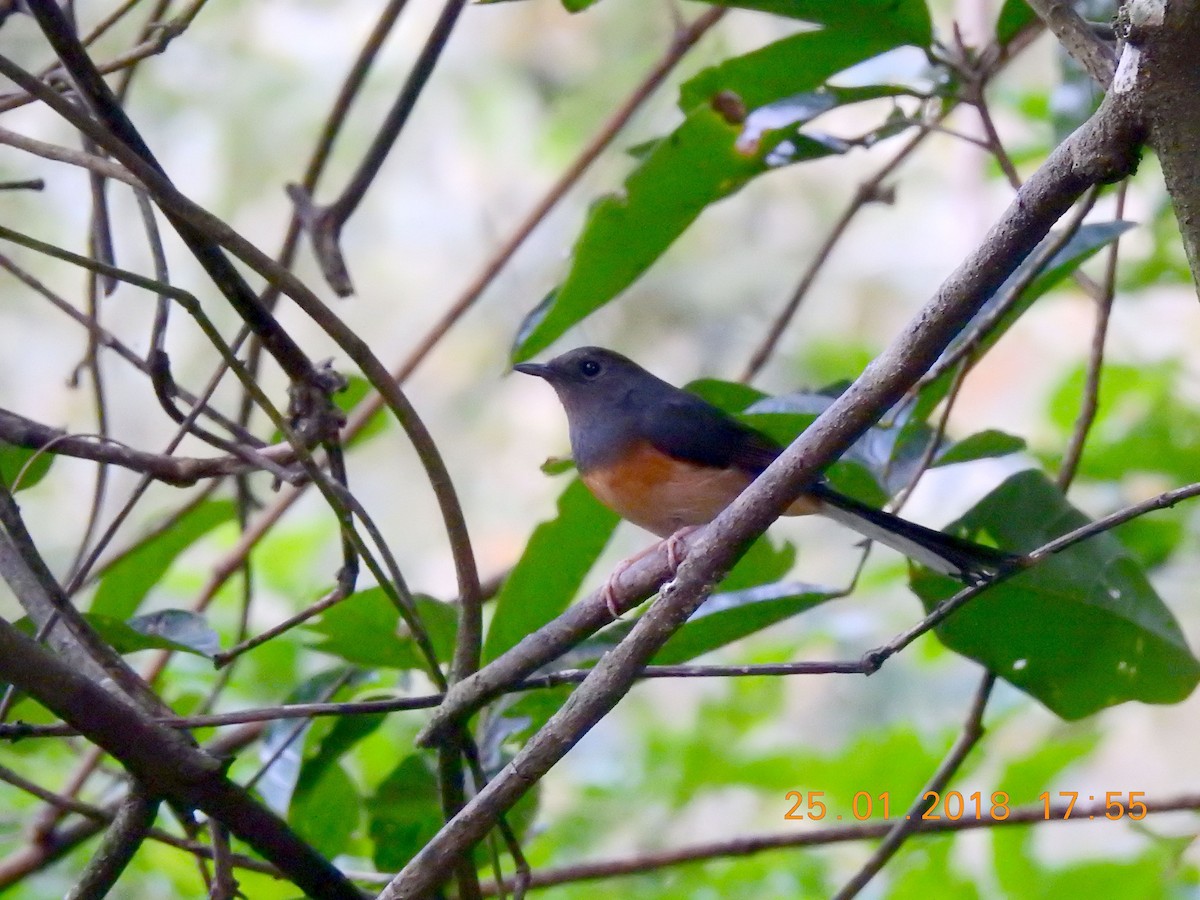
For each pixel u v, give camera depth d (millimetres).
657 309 17797
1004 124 13688
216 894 5414
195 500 7910
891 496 6988
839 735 13453
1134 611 6461
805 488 4586
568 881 7301
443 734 5578
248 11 17531
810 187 18359
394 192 17906
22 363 15578
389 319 17578
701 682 11570
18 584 5684
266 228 16797
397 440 17703
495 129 17922
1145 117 4062
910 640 4953
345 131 17297
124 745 4797
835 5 6258
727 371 17344
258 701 8789
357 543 5426
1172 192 4125
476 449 17562
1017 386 16922
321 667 9562
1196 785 13688
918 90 7043
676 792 9508
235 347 5625
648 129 17000
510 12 18203
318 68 17328
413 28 17594
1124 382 10469
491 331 17750
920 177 18156
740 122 6496
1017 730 11109
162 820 8430
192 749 4961
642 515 8883
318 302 5113
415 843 7250
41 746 7980
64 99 4641
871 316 17672
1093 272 13000
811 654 12453
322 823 7387
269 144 16953
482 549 16719
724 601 6301
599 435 8852
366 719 6859
